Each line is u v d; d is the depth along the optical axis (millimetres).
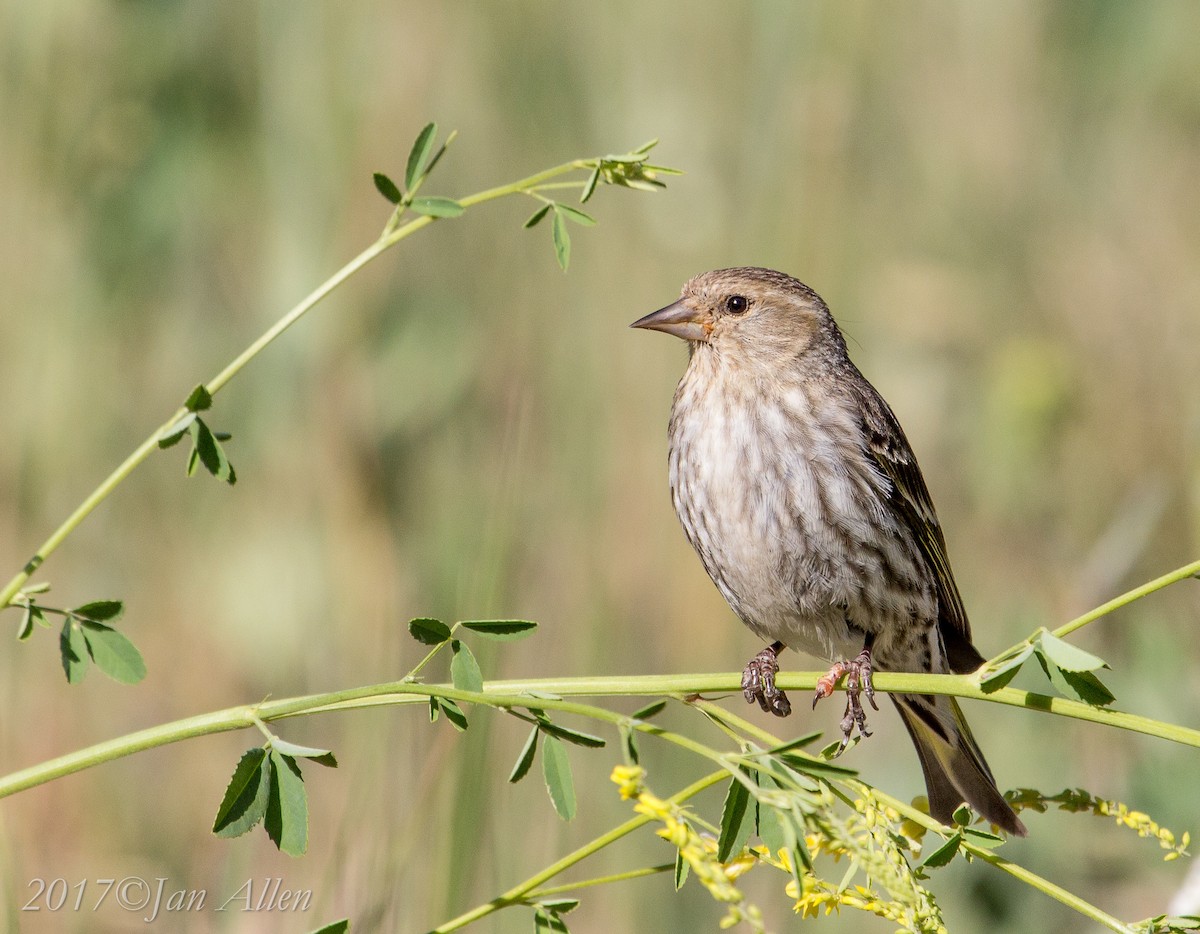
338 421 10266
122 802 9328
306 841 5027
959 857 8750
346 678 9445
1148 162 13969
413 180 5598
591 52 11727
